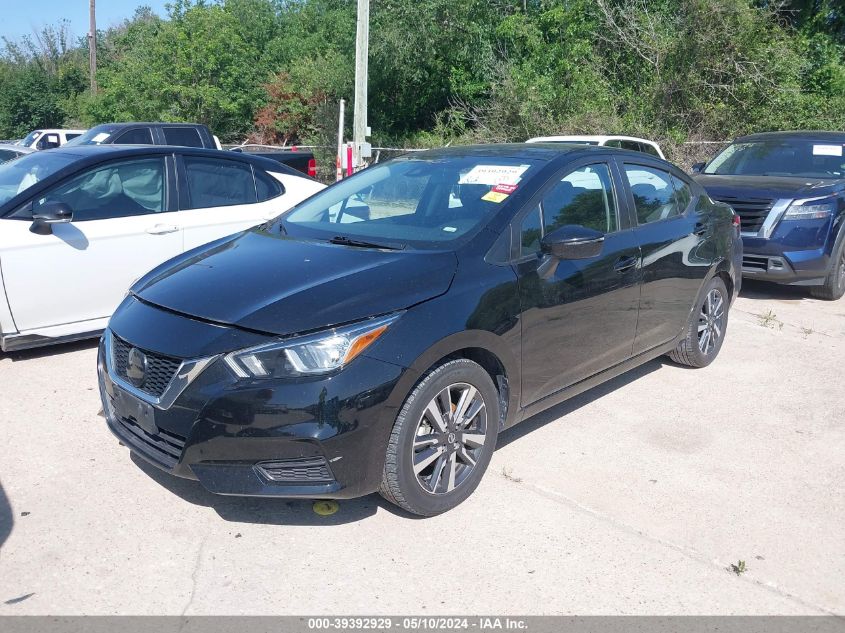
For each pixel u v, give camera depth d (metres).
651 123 17.59
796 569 3.28
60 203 5.34
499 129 18.25
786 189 7.97
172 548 3.32
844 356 6.22
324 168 20.61
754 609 3.01
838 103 18.14
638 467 4.18
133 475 3.94
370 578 3.14
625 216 4.73
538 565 3.26
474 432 3.73
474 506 3.72
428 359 3.37
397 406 3.30
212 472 3.21
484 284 3.69
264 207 6.63
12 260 5.27
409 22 20.12
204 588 3.05
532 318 3.91
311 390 3.13
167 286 3.76
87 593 3.01
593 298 4.31
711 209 5.74
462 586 3.11
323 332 3.21
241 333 3.24
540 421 4.79
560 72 18.39
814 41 20.16
